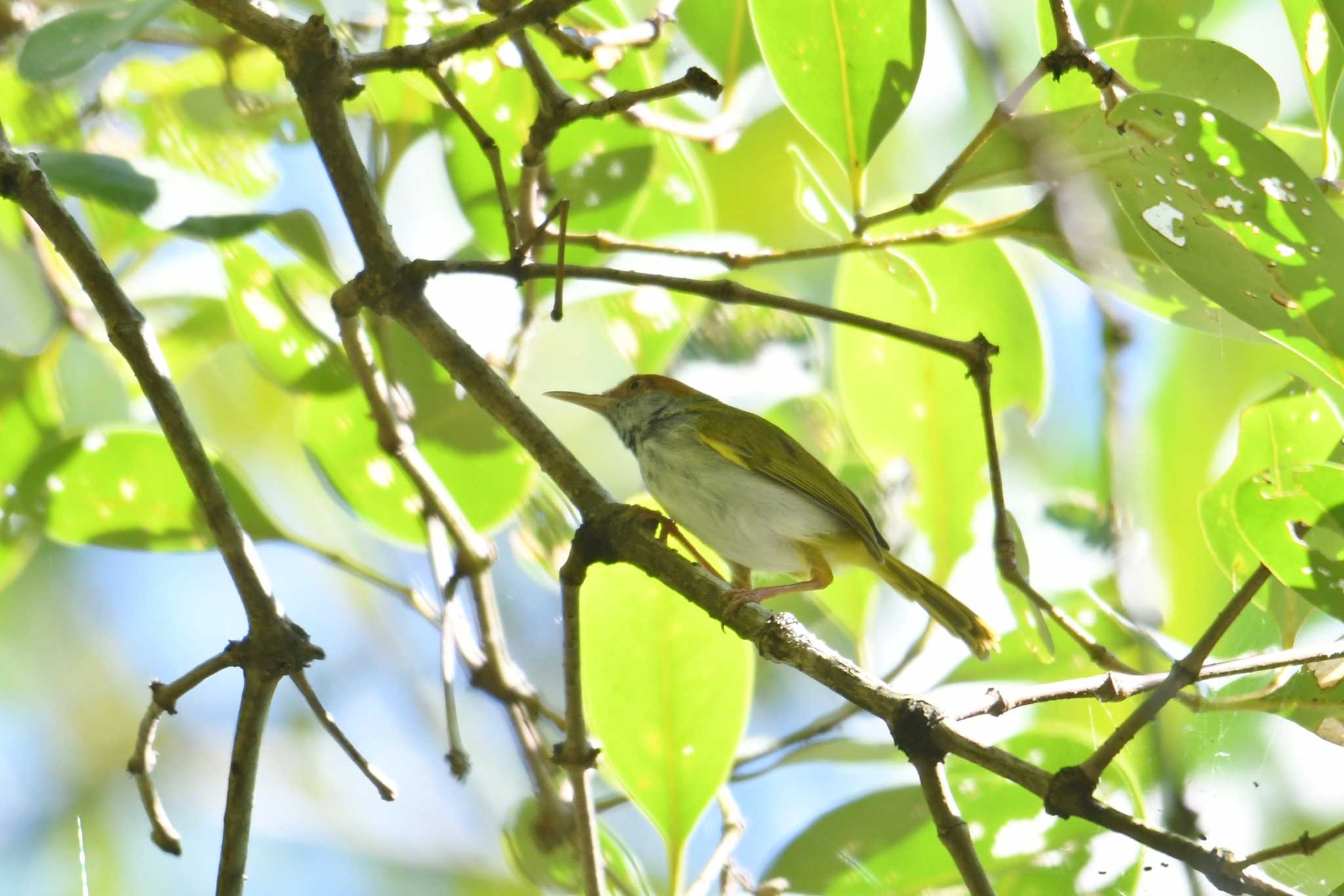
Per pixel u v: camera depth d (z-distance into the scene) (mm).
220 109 11039
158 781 13352
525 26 7043
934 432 9781
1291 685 7277
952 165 7645
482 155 9891
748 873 8852
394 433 8586
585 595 7965
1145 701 5461
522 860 8672
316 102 7594
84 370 11961
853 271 9812
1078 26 8891
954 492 9781
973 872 5324
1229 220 5992
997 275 9703
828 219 8867
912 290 8352
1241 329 8078
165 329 11383
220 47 10789
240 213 8672
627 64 9898
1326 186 7887
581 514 6988
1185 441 10312
